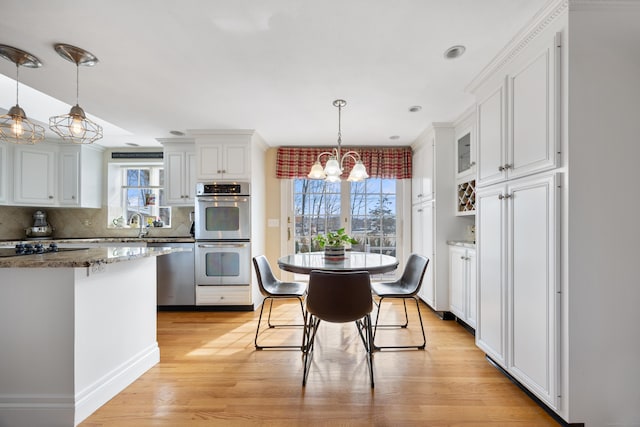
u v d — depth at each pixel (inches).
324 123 120.1
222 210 131.7
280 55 70.7
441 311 120.0
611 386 53.9
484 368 80.1
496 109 74.2
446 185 121.0
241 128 126.7
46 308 59.1
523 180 64.2
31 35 62.1
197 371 79.3
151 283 83.7
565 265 54.0
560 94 54.6
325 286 69.6
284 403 65.4
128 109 104.6
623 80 53.3
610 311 53.6
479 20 58.6
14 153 134.1
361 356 87.2
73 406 58.6
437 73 79.5
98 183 157.4
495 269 74.8
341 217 159.9
